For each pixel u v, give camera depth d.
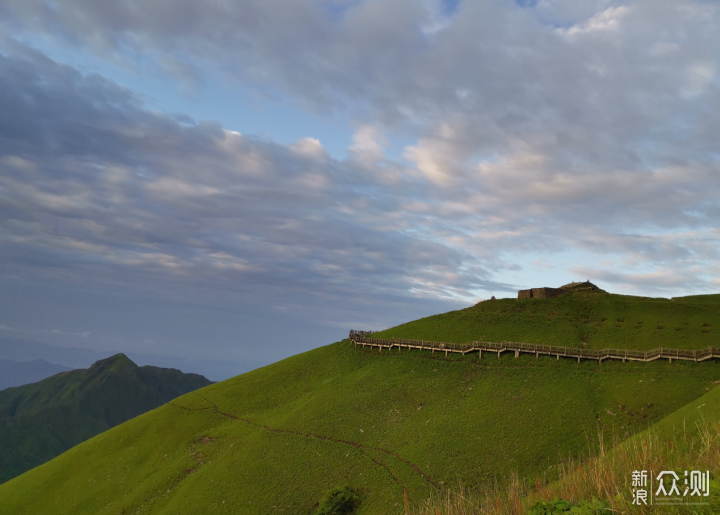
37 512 67.38
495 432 55.09
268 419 73.88
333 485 53.44
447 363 75.06
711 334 66.56
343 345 96.25
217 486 57.81
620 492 14.29
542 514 14.27
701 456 17.30
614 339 72.19
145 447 75.50
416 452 55.41
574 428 52.25
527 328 83.00
